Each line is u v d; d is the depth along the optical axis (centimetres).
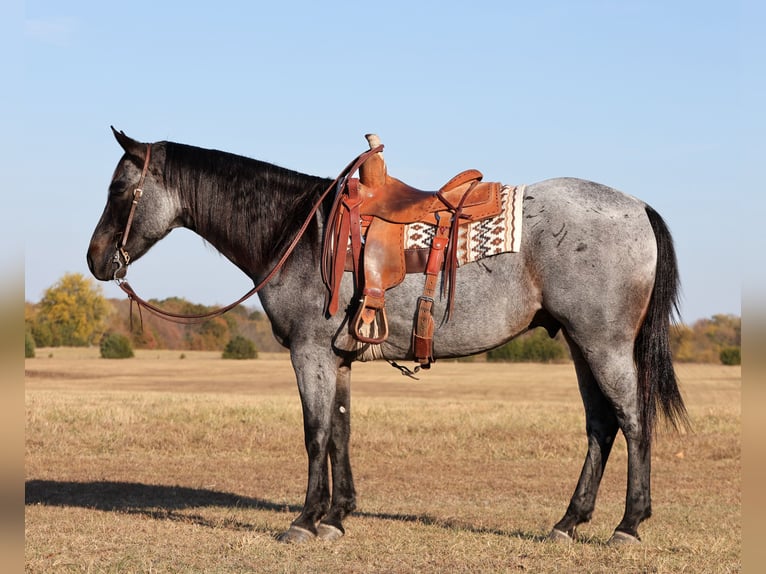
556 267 542
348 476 607
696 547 565
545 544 561
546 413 1800
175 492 894
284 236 596
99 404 1881
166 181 621
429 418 1673
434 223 558
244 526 655
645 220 554
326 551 547
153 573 490
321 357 573
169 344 7756
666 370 549
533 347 5741
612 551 534
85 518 693
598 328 538
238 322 8362
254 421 1603
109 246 621
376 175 582
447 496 895
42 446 1288
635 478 549
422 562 519
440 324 558
